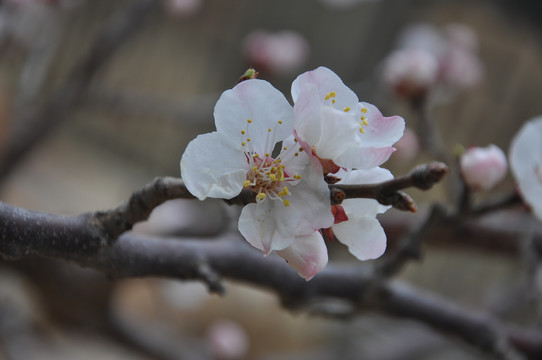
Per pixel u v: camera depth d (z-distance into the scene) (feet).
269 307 3.37
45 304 1.82
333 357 2.24
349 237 0.81
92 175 4.01
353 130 0.77
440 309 1.09
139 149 4.41
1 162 1.66
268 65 2.19
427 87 1.44
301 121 0.78
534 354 1.18
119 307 1.95
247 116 0.78
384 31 2.21
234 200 0.79
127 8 1.71
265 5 4.12
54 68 3.03
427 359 2.43
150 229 1.94
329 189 0.78
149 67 4.43
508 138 4.18
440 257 4.03
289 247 0.78
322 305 1.06
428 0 2.62
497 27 3.72
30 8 1.62
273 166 0.78
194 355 2.00
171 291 2.46
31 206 3.13
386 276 1.04
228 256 0.99
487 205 0.99
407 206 0.77
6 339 2.04
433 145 1.43
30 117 1.65
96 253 0.86
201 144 0.78
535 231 1.43
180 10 2.07
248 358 2.34
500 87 4.09
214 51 4.40
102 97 1.87
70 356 2.68
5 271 1.62
